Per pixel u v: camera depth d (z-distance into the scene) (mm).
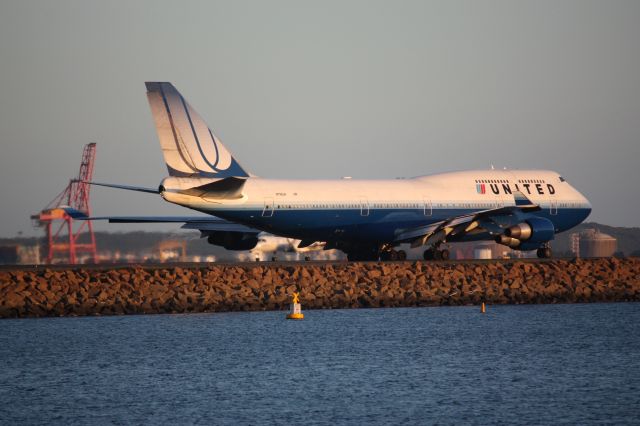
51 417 134125
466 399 141250
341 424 129500
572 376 155750
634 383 150750
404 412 134625
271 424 129625
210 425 129625
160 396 144500
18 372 162375
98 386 151500
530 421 130375
